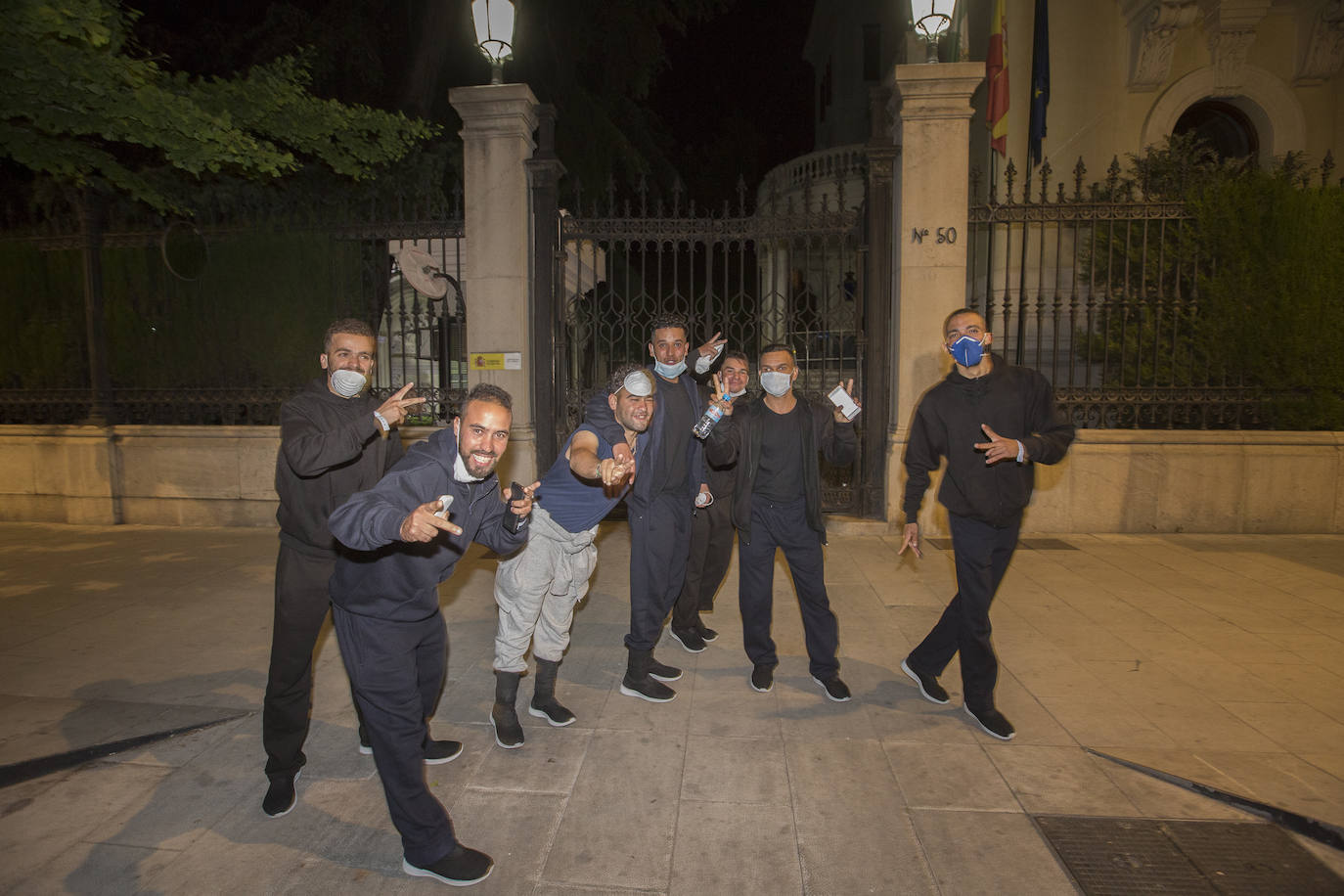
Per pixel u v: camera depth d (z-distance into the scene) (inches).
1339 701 148.0
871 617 199.3
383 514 84.7
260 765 127.1
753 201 1011.9
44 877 98.5
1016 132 436.1
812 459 148.1
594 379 309.7
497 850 104.4
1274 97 427.5
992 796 116.7
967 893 95.8
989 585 136.6
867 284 296.2
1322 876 98.4
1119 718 141.5
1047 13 414.6
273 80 290.0
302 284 309.0
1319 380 285.1
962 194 276.2
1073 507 287.4
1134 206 283.7
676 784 120.8
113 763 127.3
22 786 120.0
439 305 368.5
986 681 137.1
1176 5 398.6
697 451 154.4
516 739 132.7
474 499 99.7
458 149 443.8
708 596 201.3
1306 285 280.4
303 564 111.0
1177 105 431.5
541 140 298.4
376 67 499.5
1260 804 111.7
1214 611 201.0
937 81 272.5
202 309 314.7
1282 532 285.0
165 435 311.6
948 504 136.8
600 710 147.0
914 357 281.0
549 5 589.9
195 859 102.5
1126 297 287.4
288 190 384.8
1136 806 114.0
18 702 148.6
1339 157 429.4
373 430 105.2
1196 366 293.1
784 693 154.3
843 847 104.7
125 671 164.6
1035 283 416.8
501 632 132.9
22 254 321.7
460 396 306.5
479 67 589.9
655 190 729.0
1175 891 95.9
